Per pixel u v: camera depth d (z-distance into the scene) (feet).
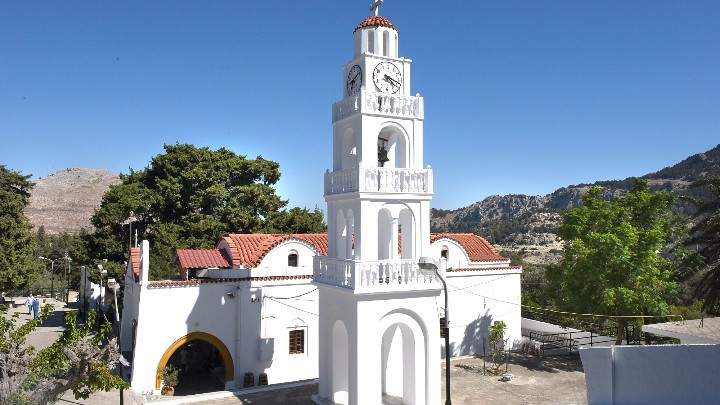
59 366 56.18
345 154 77.05
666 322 104.99
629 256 94.02
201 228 155.53
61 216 560.20
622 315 99.40
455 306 109.29
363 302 65.67
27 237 166.40
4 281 157.69
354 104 70.59
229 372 91.35
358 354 65.05
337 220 75.15
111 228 156.15
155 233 150.30
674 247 104.63
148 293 86.79
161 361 86.99
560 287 107.04
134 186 163.22
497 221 519.60
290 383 88.53
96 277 150.82
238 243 101.09
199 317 89.81
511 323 115.55
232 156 181.98
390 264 67.56
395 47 74.13
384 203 69.41
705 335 91.45
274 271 96.07
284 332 94.89
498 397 81.87
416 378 69.46
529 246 393.29
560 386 87.81
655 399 48.62
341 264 69.10
